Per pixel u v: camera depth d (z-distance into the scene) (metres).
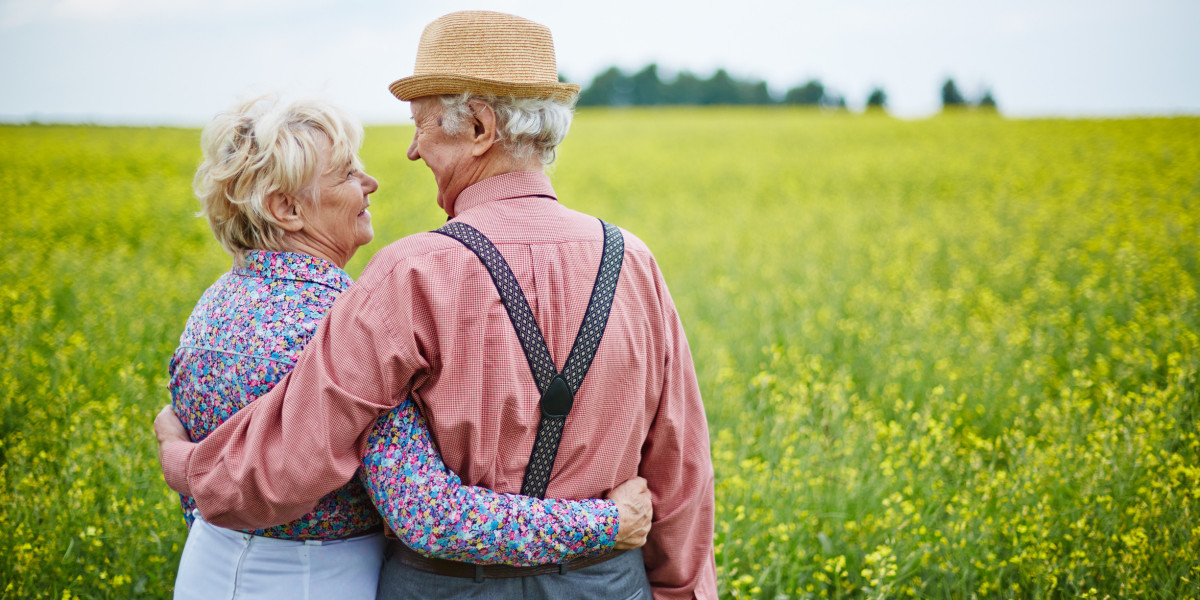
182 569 1.63
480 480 1.40
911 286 7.12
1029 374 4.57
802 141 25.16
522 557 1.40
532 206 1.48
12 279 6.53
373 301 1.34
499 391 1.37
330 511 1.53
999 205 12.13
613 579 1.53
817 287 7.16
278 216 1.51
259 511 1.36
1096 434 3.44
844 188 15.58
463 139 1.51
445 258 1.37
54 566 2.60
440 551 1.36
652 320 1.54
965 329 5.99
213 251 7.61
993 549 2.90
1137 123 25.92
